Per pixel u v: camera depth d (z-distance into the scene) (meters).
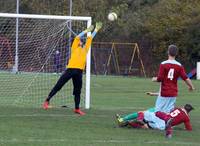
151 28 105.56
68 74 35.94
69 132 27.16
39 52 69.62
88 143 23.89
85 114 35.91
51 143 23.56
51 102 43.62
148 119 29.28
